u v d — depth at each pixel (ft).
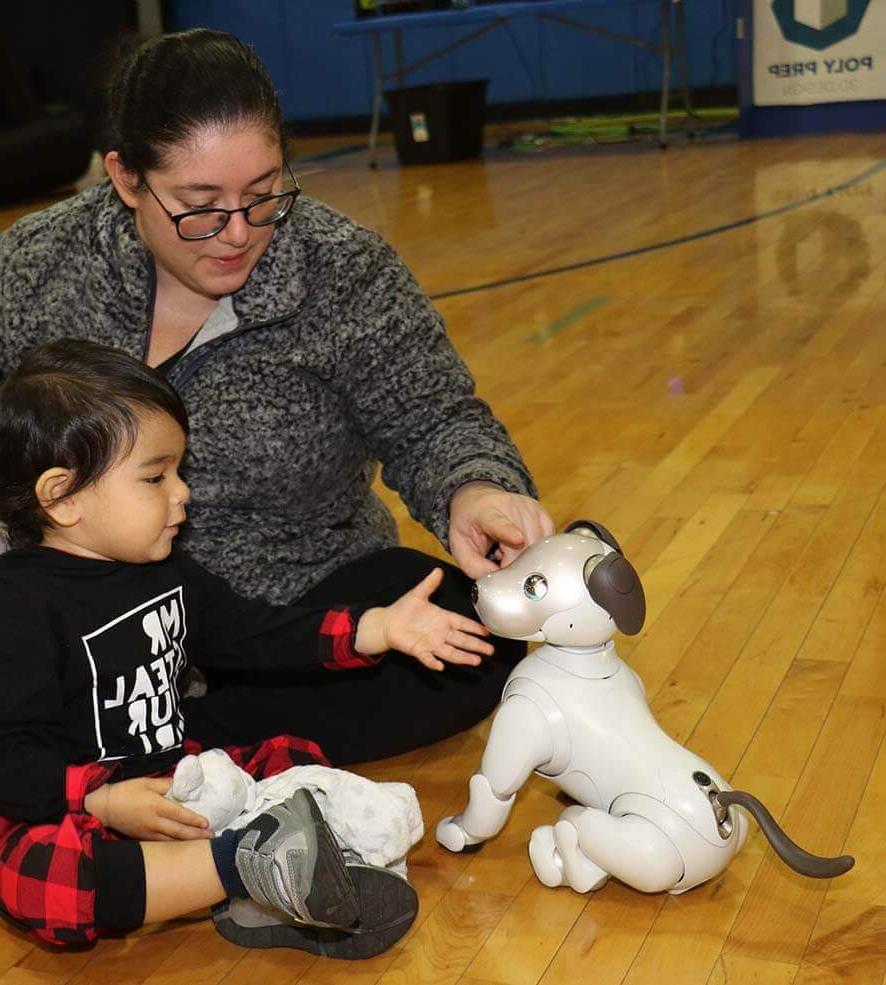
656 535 7.54
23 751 4.17
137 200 4.63
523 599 4.47
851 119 22.62
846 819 4.85
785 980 4.07
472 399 5.35
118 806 4.22
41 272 5.13
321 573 5.41
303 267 5.09
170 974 4.37
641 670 6.06
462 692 5.43
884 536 7.25
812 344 11.01
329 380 5.20
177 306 5.08
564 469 8.73
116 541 4.36
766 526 7.52
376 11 25.02
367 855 4.38
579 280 14.03
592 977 4.16
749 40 22.75
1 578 4.32
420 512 5.14
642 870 4.26
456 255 15.84
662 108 22.76
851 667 5.93
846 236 14.88
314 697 5.35
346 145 27.35
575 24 23.90
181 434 4.44
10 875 4.17
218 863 4.15
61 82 25.98
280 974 4.32
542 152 23.88
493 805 4.60
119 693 4.43
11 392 4.32
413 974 4.26
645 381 10.46
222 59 4.43
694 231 15.93
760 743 5.40
